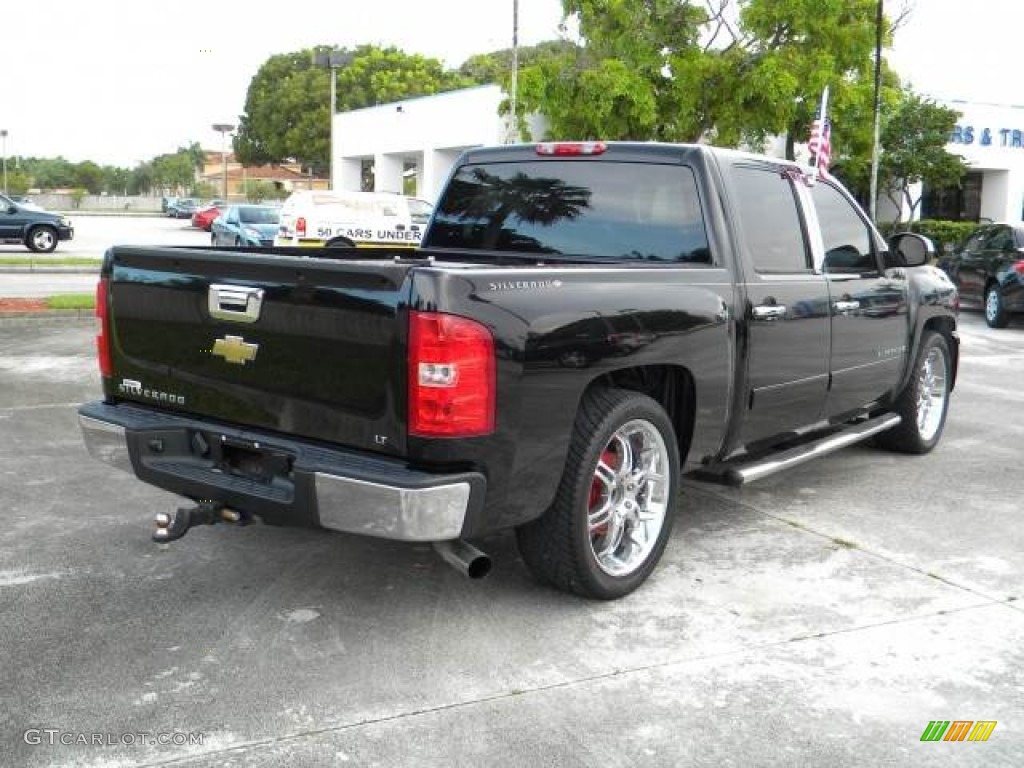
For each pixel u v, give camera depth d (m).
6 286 17.97
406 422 3.57
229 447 4.10
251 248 4.85
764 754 3.22
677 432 4.78
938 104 30.30
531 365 3.74
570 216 5.26
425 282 3.51
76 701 3.47
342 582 4.59
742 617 4.28
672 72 25.44
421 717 3.40
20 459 6.52
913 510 5.87
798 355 5.29
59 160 122.81
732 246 4.84
